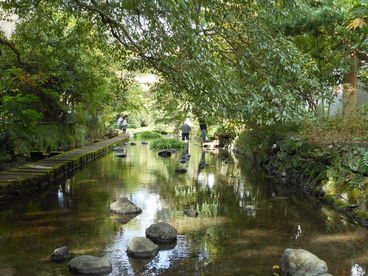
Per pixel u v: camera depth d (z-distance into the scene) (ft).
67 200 22.89
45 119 46.11
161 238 14.97
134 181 30.32
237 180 31.12
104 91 48.52
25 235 15.80
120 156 50.90
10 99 29.96
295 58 20.93
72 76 39.58
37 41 33.37
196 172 35.96
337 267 12.54
